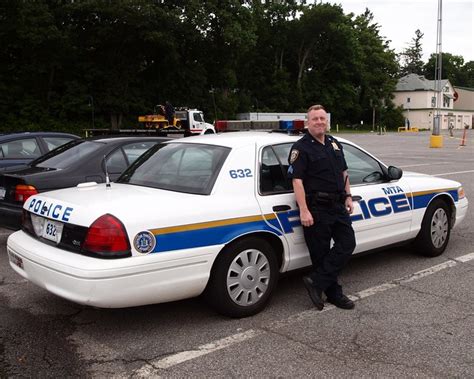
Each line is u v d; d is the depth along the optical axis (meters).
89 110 43.09
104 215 3.61
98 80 44.53
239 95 60.19
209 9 43.88
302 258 4.52
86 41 42.72
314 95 68.81
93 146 6.73
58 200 4.05
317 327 4.03
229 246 4.05
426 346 3.68
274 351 3.63
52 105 42.75
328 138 4.35
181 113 34.38
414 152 23.95
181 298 3.89
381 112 75.94
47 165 6.56
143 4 40.22
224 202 4.07
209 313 4.33
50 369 3.39
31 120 41.91
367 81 73.94
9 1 36.69
